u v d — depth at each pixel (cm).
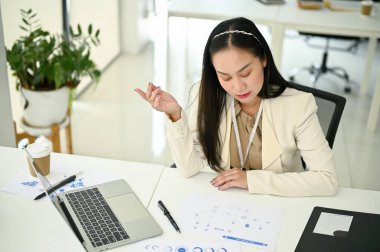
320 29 355
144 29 516
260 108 174
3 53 250
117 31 489
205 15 363
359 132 375
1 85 252
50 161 181
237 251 137
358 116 400
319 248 135
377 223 145
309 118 170
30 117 294
